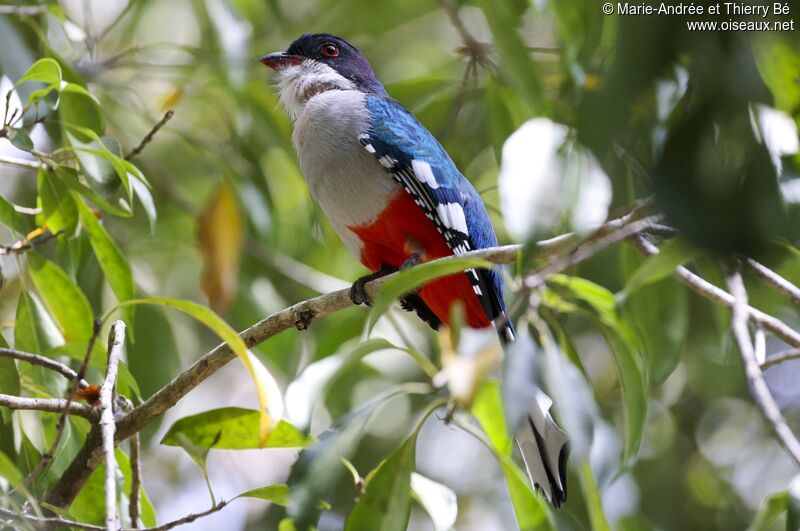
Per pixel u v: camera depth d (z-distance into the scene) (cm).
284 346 1195
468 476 1484
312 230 1332
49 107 859
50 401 766
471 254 786
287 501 764
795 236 650
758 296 1062
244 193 1232
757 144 518
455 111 1216
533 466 884
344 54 1222
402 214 1023
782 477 1440
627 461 846
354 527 785
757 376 701
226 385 1628
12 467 609
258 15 1452
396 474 794
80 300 922
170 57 1440
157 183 1359
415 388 840
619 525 1002
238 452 1545
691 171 503
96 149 894
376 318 709
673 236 803
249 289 1275
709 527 1405
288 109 1199
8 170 1330
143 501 857
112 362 757
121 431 810
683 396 1495
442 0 1172
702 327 1309
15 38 972
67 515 782
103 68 1239
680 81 705
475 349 632
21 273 906
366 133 1027
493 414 855
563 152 669
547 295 839
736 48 513
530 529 820
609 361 1488
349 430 788
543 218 652
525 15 1186
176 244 1442
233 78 1187
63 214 892
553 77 1170
